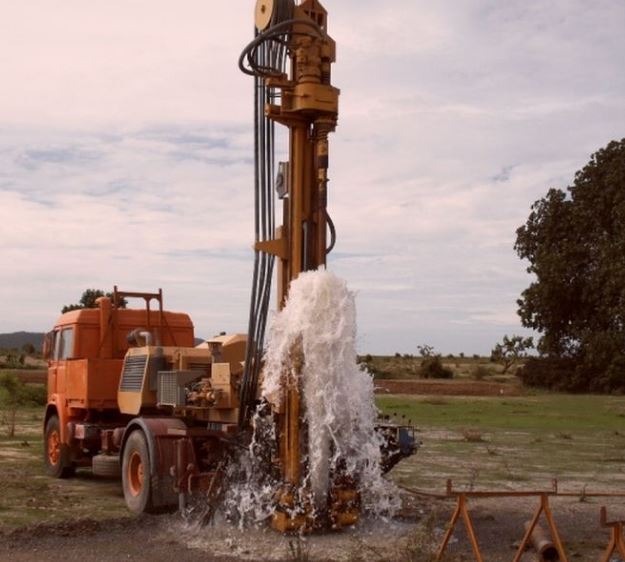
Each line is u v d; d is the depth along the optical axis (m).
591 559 9.45
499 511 12.55
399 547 9.63
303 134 10.72
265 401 10.54
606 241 56.00
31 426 25.56
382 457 11.41
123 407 13.70
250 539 9.98
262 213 10.71
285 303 10.55
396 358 93.56
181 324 15.80
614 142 58.69
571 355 58.62
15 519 11.20
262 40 10.42
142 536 10.34
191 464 11.19
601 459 18.88
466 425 27.83
